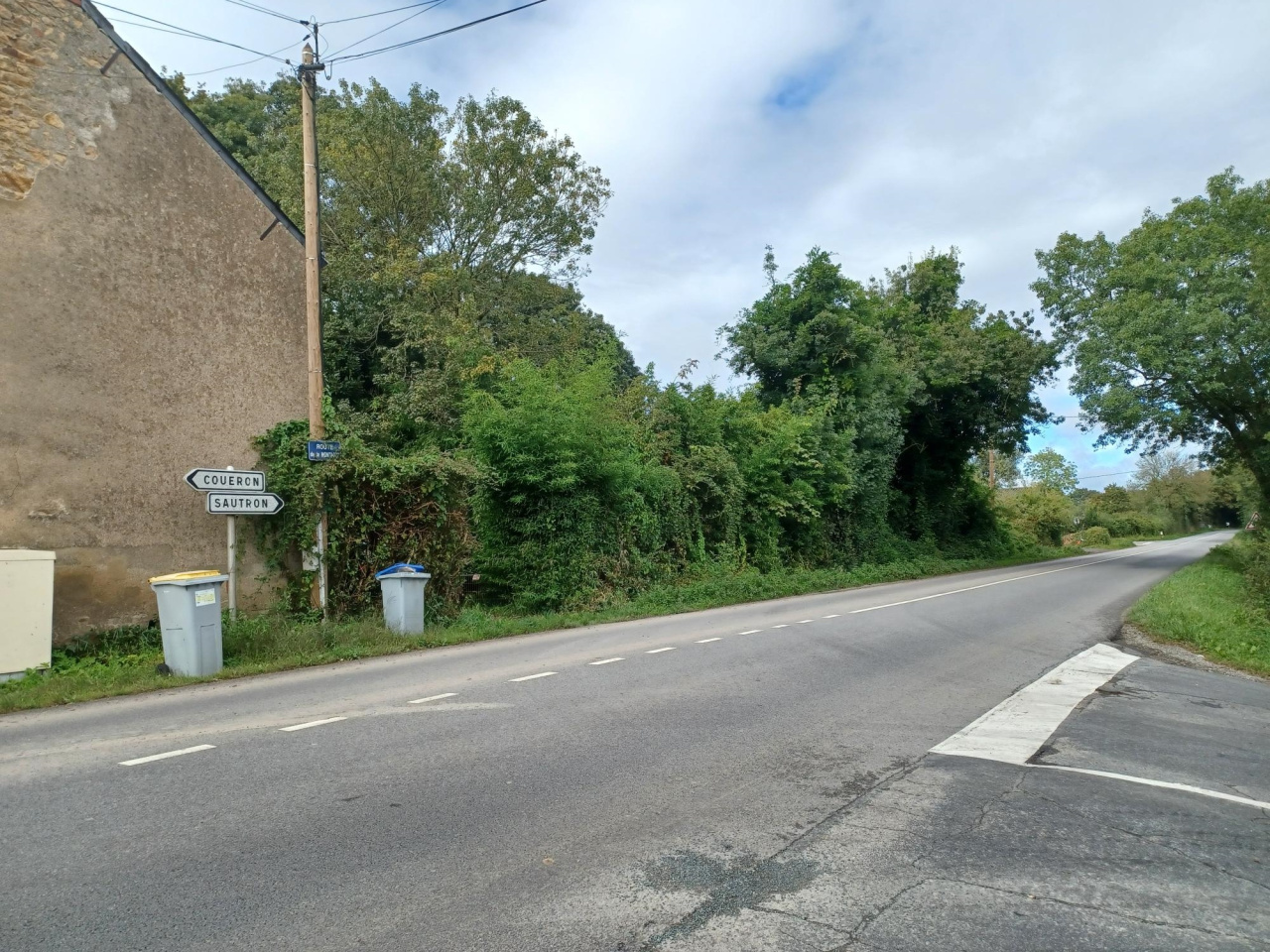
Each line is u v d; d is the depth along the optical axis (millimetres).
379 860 4215
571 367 18422
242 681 9305
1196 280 29375
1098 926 3650
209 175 13258
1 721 7535
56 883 3924
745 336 31156
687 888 3955
